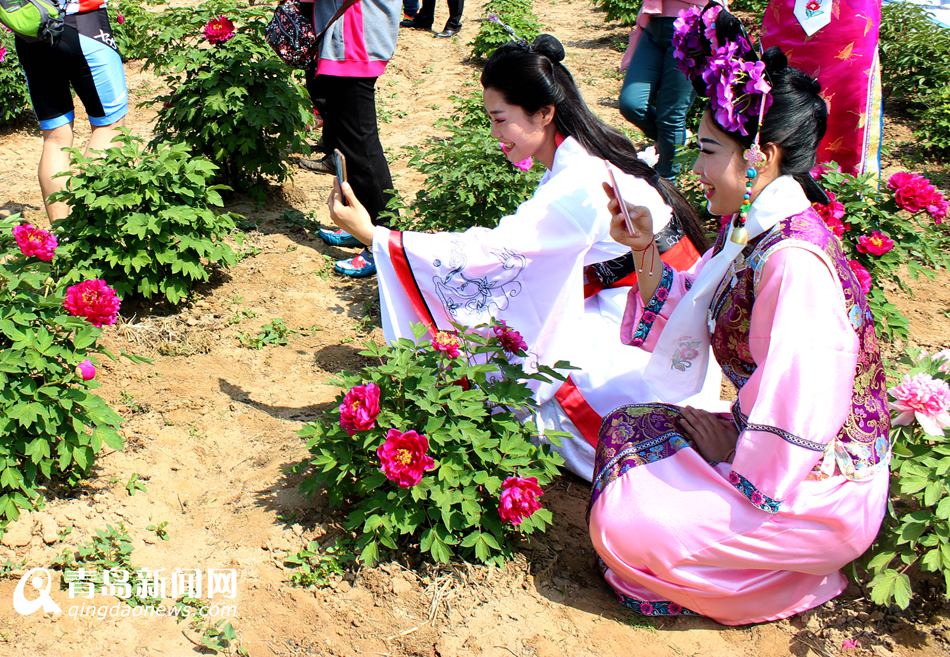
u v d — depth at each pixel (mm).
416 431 3186
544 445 3420
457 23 10898
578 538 3469
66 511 3318
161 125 6148
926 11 9953
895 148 7969
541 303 3543
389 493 3146
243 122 5859
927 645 3057
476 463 3256
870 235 4875
